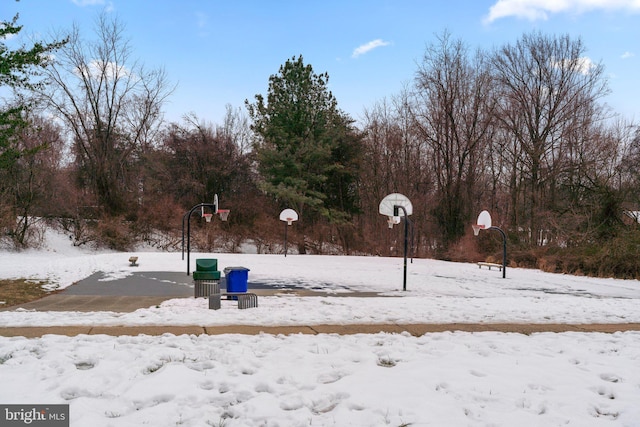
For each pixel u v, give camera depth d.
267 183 36.28
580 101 33.16
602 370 5.81
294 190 35.97
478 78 35.97
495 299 12.59
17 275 16.41
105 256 24.70
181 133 41.22
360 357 6.09
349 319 8.86
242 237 38.91
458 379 5.29
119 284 14.69
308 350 6.41
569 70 33.56
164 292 13.02
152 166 39.69
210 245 37.12
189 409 4.30
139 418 4.09
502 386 5.12
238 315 8.95
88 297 12.01
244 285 11.59
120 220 35.97
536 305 11.48
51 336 6.80
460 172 35.97
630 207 25.98
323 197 37.72
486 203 40.34
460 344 7.00
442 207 36.62
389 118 42.16
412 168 41.34
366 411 4.35
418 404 4.54
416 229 38.44
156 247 36.69
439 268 22.89
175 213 37.84
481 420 4.23
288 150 36.75
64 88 36.62
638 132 29.48
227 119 44.41
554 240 28.45
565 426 4.16
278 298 12.09
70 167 38.53
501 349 6.72
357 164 40.66
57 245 32.56
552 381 5.33
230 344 6.59
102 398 4.57
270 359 5.90
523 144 34.03
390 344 6.87
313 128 38.16
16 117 15.34
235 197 40.78
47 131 34.69
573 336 7.90
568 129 32.56
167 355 5.91
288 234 38.94
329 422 4.11
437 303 11.40
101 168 36.91
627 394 5.00
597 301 12.70
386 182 41.50
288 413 4.27
